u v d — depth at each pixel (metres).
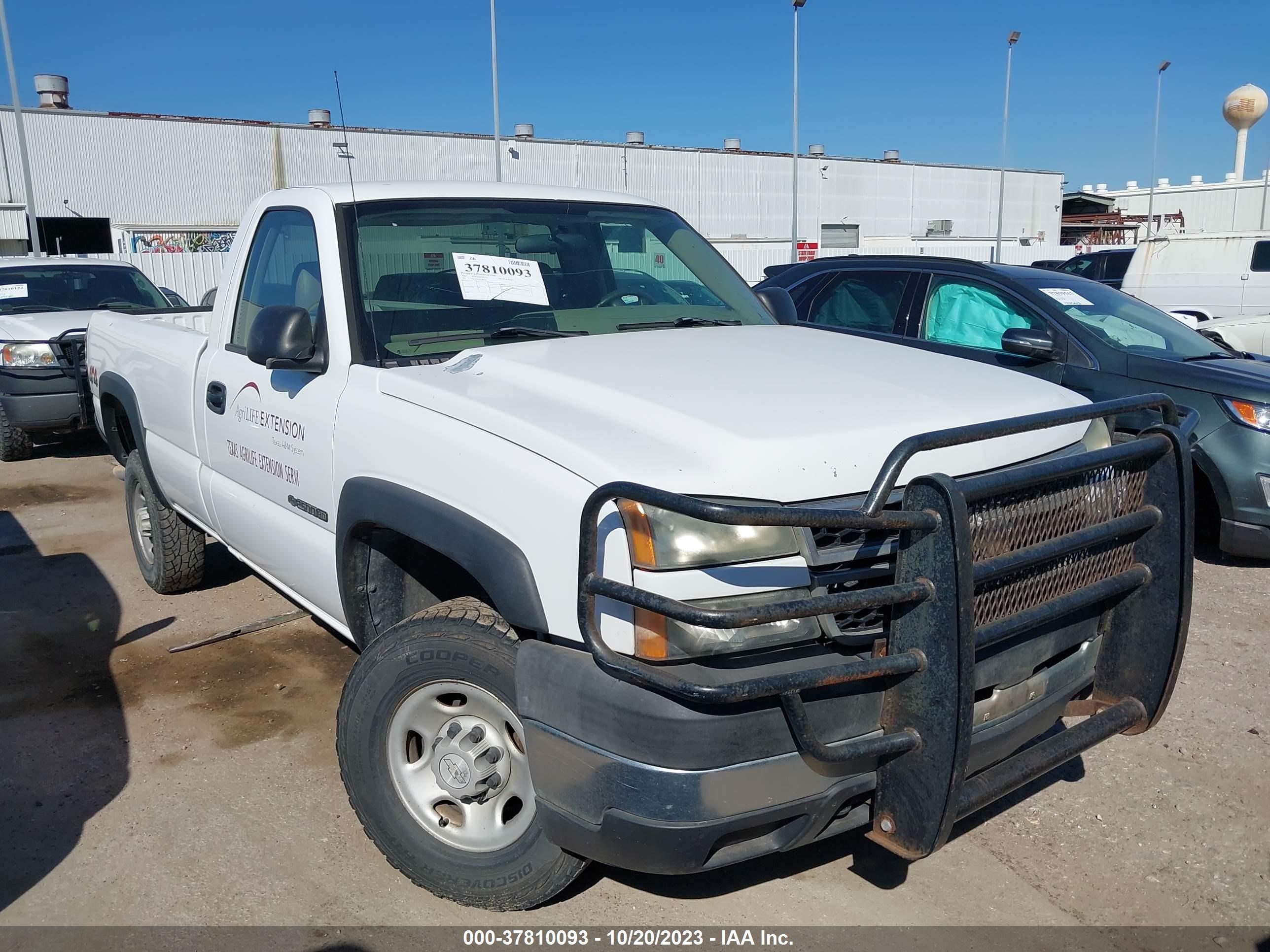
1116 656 2.78
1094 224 60.47
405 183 3.72
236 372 3.82
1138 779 3.63
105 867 3.06
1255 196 49.53
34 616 5.15
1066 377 6.25
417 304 3.36
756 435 2.34
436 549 2.67
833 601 2.10
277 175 41.91
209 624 5.01
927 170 57.22
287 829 3.27
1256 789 3.57
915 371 3.00
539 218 3.85
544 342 3.23
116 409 5.55
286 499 3.50
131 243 36.97
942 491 2.12
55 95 40.12
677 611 2.01
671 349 3.15
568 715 2.29
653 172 48.75
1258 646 4.81
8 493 7.95
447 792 2.78
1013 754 2.65
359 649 3.32
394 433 2.86
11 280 9.97
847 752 2.17
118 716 4.05
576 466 2.34
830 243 54.97
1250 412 5.74
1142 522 2.63
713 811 2.17
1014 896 2.97
